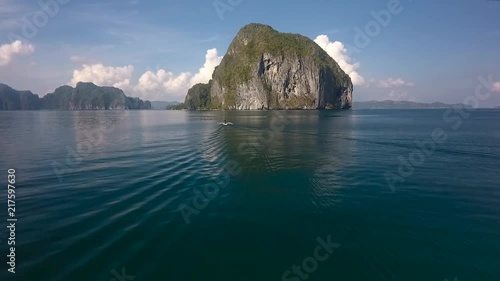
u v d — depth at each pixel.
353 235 9.53
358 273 7.43
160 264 7.75
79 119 83.88
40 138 36.19
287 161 21.73
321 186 15.25
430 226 10.25
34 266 7.62
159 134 41.91
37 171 18.25
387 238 9.32
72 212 11.41
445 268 7.70
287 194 13.90
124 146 29.34
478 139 33.75
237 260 7.98
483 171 18.52
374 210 11.77
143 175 17.38
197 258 8.06
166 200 12.93
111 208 11.89
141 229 9.90
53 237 9.27
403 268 7.68
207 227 10.08
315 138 36.50
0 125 58.16
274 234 9.57
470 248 8.73
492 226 10.23
